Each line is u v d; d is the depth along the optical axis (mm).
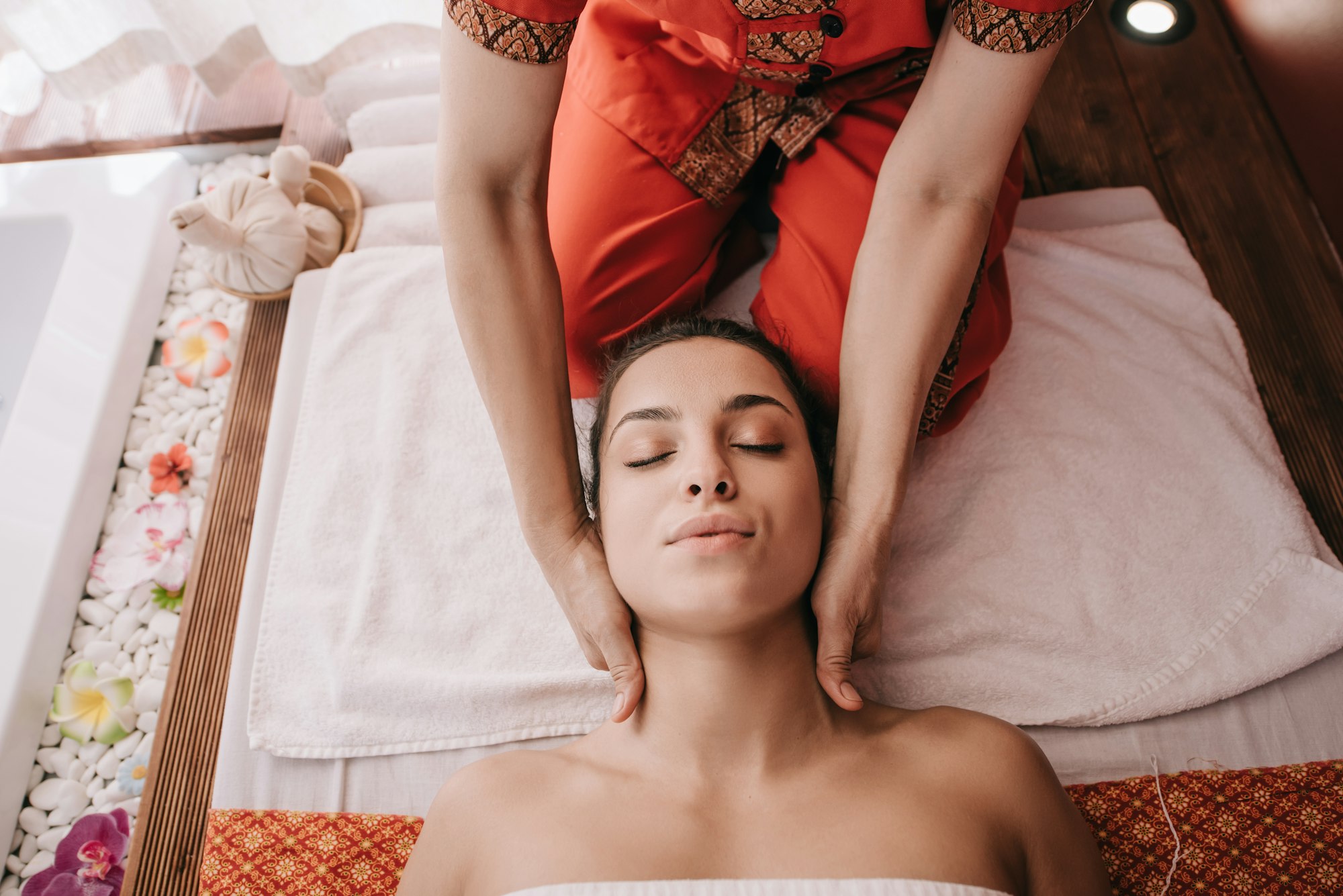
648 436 1050
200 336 1848
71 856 1403
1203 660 1263
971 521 1365
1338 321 1692
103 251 1875
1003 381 1479
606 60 1335
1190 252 1673
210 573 1489
